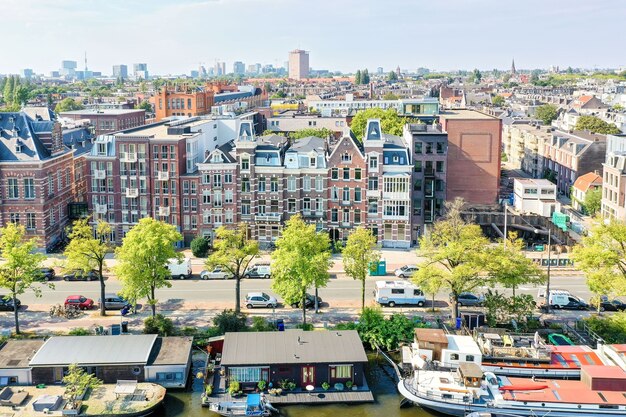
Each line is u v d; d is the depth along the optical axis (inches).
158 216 4773.6
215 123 5595.5
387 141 4965.6
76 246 3321.9
